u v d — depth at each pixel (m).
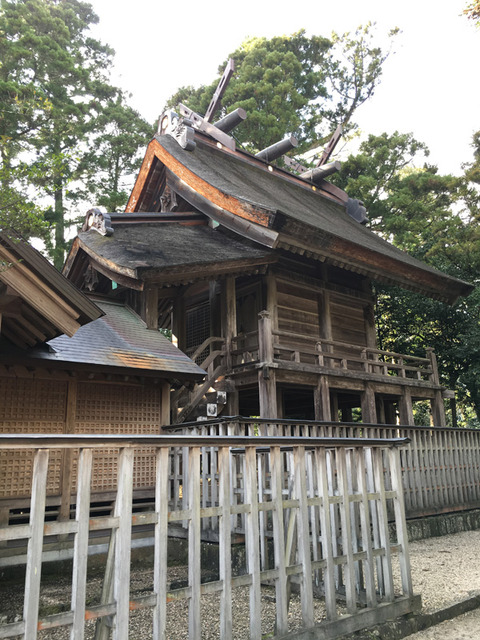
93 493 7.15
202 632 3.92
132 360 7.55
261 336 9.78
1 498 6.36
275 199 13.08
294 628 3.82
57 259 19.73
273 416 9.40
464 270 16.75
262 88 23.27
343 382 11.09
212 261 9.82
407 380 12.38
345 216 17.30
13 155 10.09
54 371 7.07
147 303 9.43
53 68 20.48
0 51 19.39
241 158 15.75
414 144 22.28
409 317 17.23
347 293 13.28
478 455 10.04
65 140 18.36
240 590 5.29
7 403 6.73
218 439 3.12
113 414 7.61
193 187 12.08
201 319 13.04
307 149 26.14
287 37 26.62
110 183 22.88
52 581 5.66
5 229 4.83
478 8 11.53
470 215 18.86
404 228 19.73
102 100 23.61
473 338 15.01
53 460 6.84
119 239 10.57
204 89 26.75
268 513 5.76
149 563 6.48
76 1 26.44
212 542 5.91
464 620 4.29
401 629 3.85
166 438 2.86
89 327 8.27
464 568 5.91
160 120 15.01
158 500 2.84
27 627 2.27
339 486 3.89
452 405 17.25
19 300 5.07
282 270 11.88
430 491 8.82
